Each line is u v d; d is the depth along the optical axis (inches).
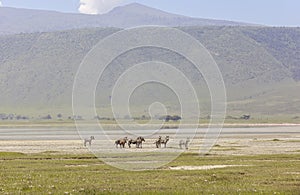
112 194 1234.0
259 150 2940.5
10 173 1711.4
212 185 1401.3
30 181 1486.2
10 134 5339.6
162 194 1234.0
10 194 1224.8
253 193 1254.9
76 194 1234.0
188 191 1279.5
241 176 1608.0
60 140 4160.9
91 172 1742.1
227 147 3193.9
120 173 1706.4
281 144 3572.8
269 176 1611.7
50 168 1881.2
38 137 4675.2
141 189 1312.7
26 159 2301.9
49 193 1241.4
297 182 1476.4
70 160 2224.4
